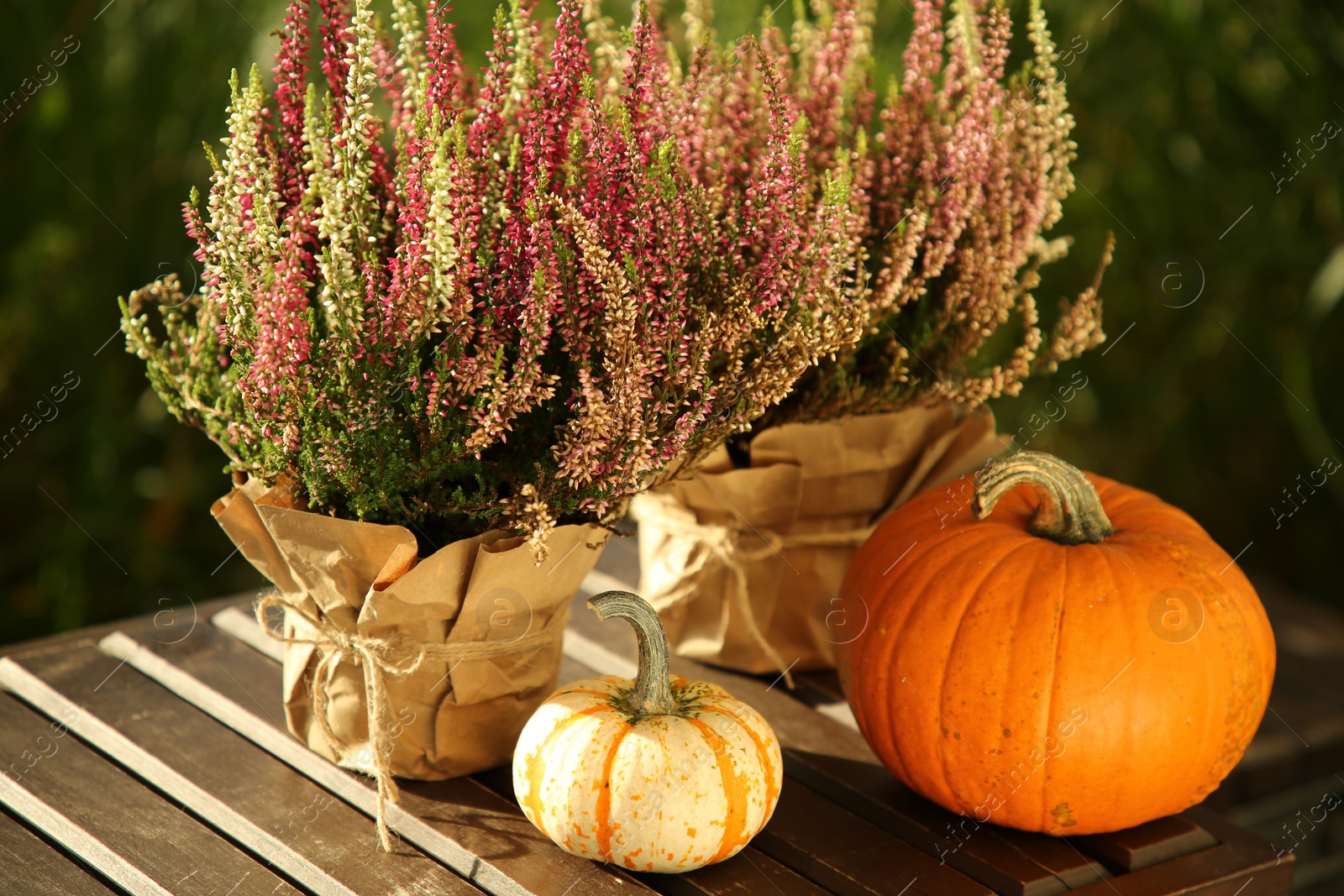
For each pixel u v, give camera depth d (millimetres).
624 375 1295
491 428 1297
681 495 1454
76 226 2332
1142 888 1336
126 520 2482
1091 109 2209
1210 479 2598
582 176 1318
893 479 1459
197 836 1357
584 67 1322
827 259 1333
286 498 1339
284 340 1296
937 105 1433
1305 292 2367
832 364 1412
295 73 1328
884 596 1372
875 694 1368
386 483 1315
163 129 2332
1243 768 1669
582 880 1320
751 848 1357
